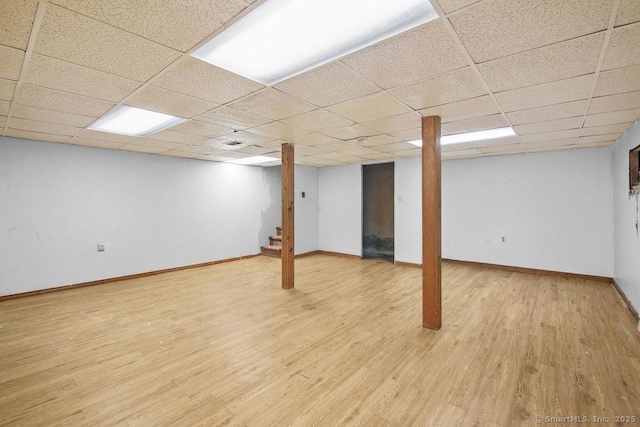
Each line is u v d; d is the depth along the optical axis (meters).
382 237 7.94
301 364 2.59
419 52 1.88
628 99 2.71
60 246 4.73
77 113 3.13
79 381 2.36
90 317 3.65
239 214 7.23
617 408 2.02
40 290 4.56
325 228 8.11
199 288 4.88
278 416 1.96
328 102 2.81
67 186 4.79
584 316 3.62
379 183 7.95
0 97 2.65
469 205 6.32
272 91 2.53
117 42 1.76
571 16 1.50
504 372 2.45
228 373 2.46
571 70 2.14
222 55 1.94
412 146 5.09
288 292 4.66
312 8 1.46
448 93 2.58
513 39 1.73
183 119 3.39
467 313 3.73
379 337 3.10
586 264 5.21
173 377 2.41
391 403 2.09
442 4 1.41
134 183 5.51
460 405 2.06
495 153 5.75
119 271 5.34
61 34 1.66
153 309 3.93
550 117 3.29
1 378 2.40
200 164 6.48
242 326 3.39
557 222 5.45
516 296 4.38
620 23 1.56
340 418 1.94
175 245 6.08
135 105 2.87
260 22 1.58
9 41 1.73
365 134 4.16
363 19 1.56
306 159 6.69
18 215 4.38
